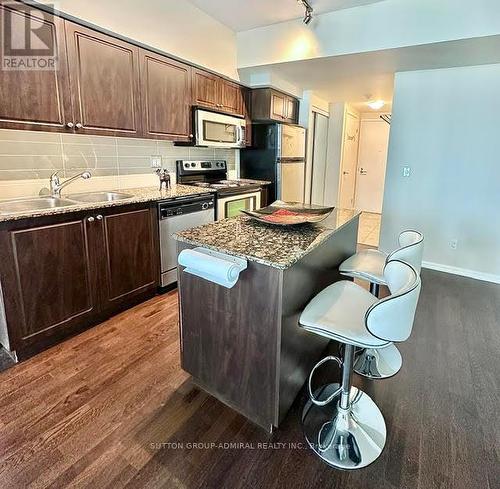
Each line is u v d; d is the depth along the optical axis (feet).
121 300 8.30
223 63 11.15
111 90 7.91
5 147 7.18
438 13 8.29
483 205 11.31
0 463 4.40
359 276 6.15
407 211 12.69
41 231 6.37
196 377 5.82
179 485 4.18
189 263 4.72
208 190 10.50
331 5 9.20
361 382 6.07
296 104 15.30
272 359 4.67
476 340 7.54
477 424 5.15
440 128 11.55
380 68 11.28
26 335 6.44
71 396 5.61
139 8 8.15
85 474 4.29
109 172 9.47
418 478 4.29
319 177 19.88
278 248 4.72
